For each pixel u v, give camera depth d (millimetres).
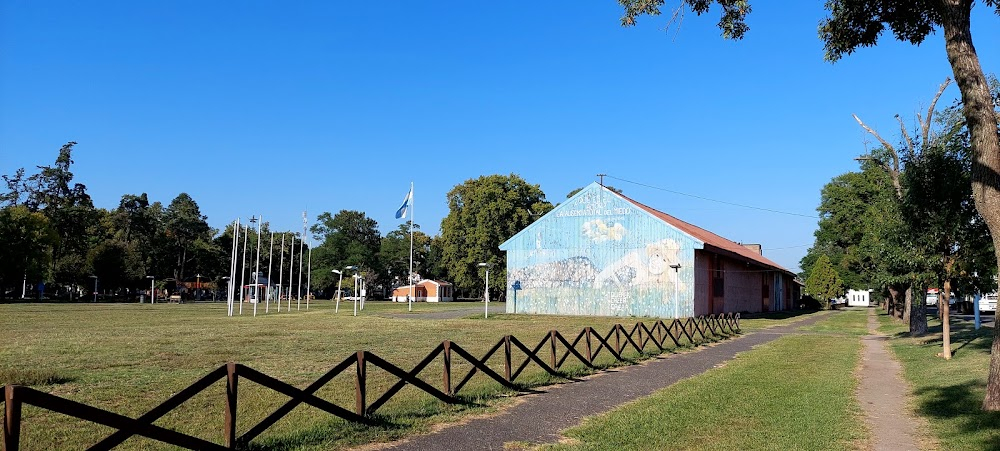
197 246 105750
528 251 49094
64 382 12484
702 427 8914
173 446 7746
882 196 22641
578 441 8125
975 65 9938
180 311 50906
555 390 12109
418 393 11492
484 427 8883
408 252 116625
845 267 50031
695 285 43281
